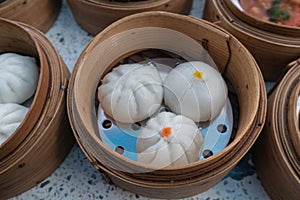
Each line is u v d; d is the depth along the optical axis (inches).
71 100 13.4
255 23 14.8
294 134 12.4
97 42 13.7
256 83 12.8
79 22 18.1
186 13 18.3
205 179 12.2
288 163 12.4
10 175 12.9
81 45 18.0
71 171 15.0
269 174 13.7
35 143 12.7
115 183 14.2
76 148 15.5
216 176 12.4
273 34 14.7
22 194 14.5
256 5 16.3
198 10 19.0
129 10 15.5
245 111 13.6
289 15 15.9
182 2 16.8
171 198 14.2
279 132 12.9
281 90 13.6
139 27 14.6
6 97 15.0
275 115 13.2
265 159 13.8
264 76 16.7
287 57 15.2
